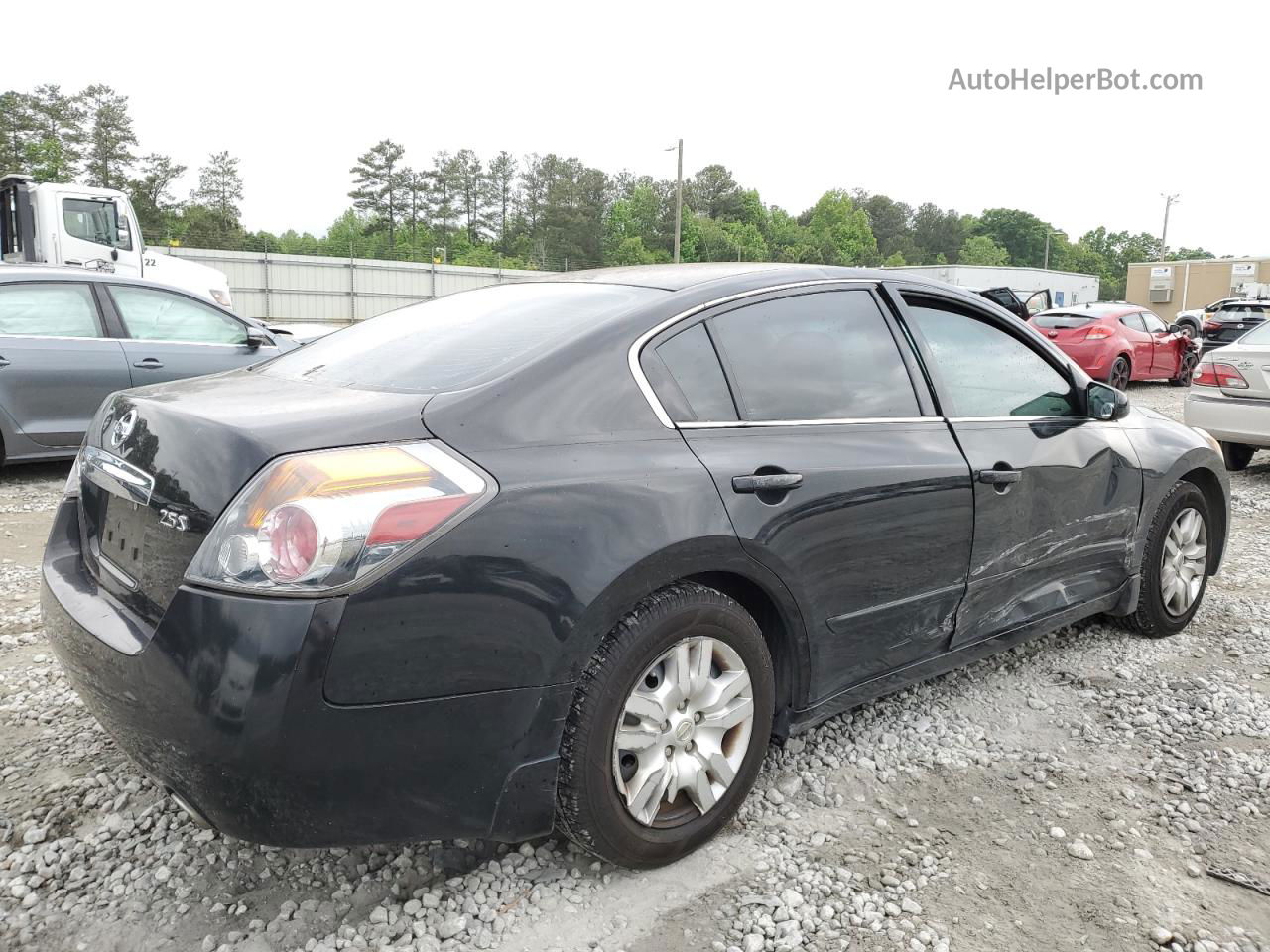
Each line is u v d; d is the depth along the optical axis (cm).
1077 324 1606
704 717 246
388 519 196
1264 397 799
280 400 231
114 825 261
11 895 232
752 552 246
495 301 297
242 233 9662
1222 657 409
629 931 225
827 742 321
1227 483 445
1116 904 240
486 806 214
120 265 1385
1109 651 412
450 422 216
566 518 215
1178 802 290
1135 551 397
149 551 216
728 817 257
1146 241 17425
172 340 782
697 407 252
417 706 200
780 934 225
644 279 285
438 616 199
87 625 222
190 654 193
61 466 820
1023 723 342
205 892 235
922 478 292
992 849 263
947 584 307
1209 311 2527
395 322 308
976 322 341
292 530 190
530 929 225
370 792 200
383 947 216
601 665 222
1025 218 16862
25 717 326
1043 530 342
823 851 260
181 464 211
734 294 274
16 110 7931
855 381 293
